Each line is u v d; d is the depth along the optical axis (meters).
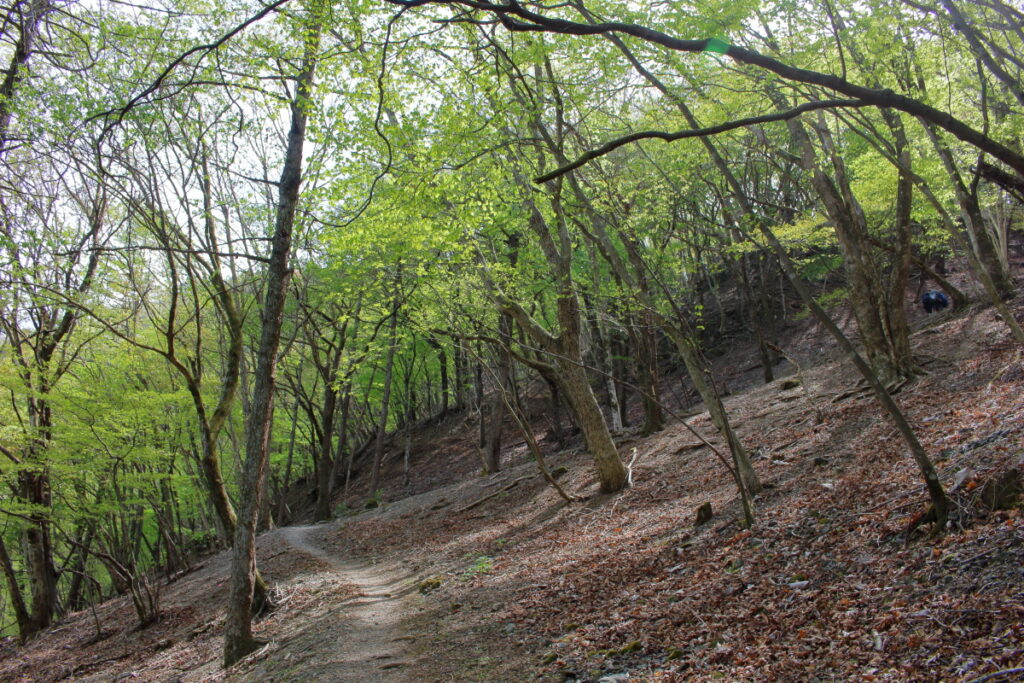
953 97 10.60
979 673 3.95
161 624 14.11
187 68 11.00
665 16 8.45
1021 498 5.61
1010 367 11.02
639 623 6.79
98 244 12.52
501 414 25.11
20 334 14.38
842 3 8.72
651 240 18.66
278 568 16.34
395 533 18.81
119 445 13.84
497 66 7.15
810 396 16.31
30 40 11.08
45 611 18.73
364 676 7.36
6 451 13.02
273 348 10.09
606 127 13.51
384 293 16.59
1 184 12.02
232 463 25.61
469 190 10.47
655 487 13.73
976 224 17.34
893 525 6.52
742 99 10.20
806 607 5.79
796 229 14.40
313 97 8.91
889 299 14.02
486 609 8.98
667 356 32.78
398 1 3.93
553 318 23.23
